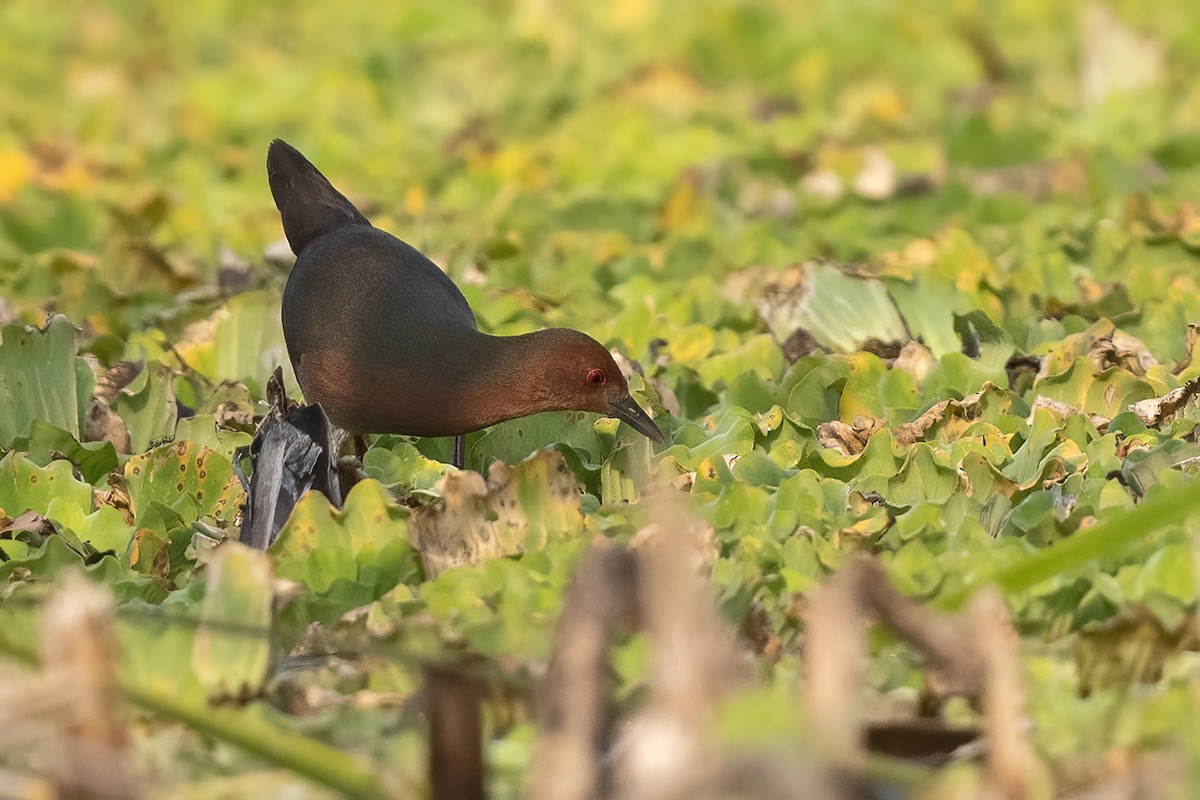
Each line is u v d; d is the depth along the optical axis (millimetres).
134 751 6707
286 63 25891
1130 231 15438
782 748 5094
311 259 11633
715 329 13906
